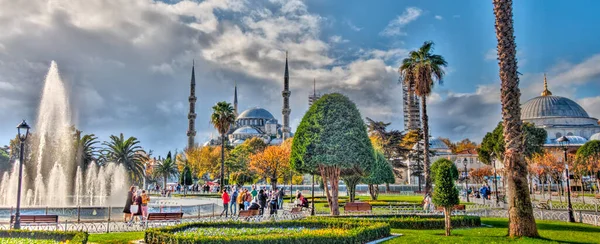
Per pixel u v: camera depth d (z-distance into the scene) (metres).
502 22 17.75
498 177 89.56
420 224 22.08
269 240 15.04
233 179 96.19
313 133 27.92
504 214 29.77
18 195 19.59
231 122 63.81
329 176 28.75
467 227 22.45
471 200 48.03
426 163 35.50
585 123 107.25
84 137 45.88
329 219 21.83
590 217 23.53
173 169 101.75
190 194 70.75
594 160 58.56
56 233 16.80
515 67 17.56
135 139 55.97
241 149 109.44
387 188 69.62
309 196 58.66
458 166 114.12
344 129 27.78
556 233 18.97
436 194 18.41
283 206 41.06
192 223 20.34
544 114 108.56
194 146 149.62
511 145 17.23
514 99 17.36
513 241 15.60
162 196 64.31
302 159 28.06
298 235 15.84
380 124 80.62
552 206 36.47
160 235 16.34
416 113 140.75
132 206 23.98
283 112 165.25
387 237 18.12
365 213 28.64
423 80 36.00
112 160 54.56
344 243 15.89
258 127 192.88
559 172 61.00
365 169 28.36
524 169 17.11
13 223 21.17
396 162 78.75
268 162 82.00
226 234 17.47
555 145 96.75
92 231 20.92
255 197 32.16
